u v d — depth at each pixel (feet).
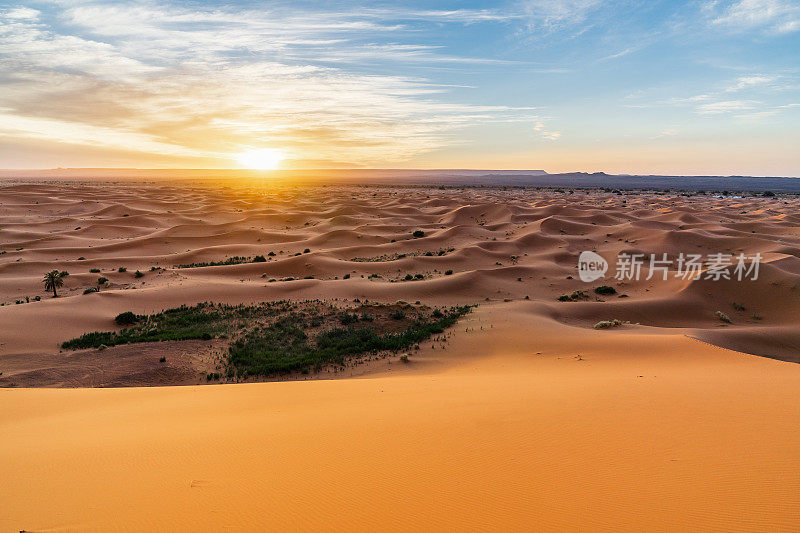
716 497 25.72
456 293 188.55
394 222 429.79
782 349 115.96
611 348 96.94
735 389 52.26
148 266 259.60
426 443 36.81
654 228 333.83
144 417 53.83
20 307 144.25
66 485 31.32
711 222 370.32
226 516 25.80
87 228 368.48
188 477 31.96
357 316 146.10
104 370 98.94
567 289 205.77
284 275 228.43
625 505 25.35
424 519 24.70
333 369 100.73
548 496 26.78
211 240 346.54
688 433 36.40
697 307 168.25
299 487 29.37
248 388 75.00
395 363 102.47
